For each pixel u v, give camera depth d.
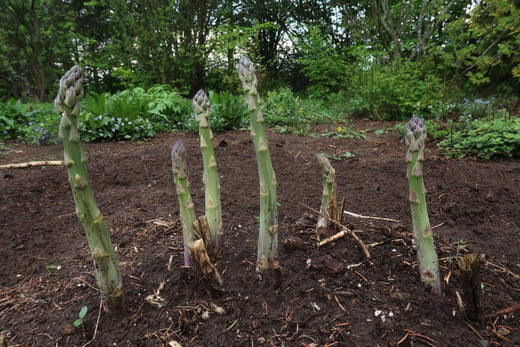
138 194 3.44
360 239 2.21
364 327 1.57
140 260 2.12
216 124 6.58
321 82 11.75
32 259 2.27
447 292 1.76
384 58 9.75
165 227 2.60
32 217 2.90
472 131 4.82
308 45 11.77
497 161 4.30
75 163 1.36
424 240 1.67
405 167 4.31
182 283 1.81
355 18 10.90
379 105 8.78
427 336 1.52
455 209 2.95
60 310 1.75
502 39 8.34
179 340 1.53
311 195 3.46
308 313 1.65
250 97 1.52
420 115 7.93
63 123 1.29
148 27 10.27
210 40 10.95
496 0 7.33
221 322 1.60
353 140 6.04
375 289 1.79
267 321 1.61
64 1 11.63
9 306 1.81
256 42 11.81
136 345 1.52
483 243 2.36
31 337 1.59
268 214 1.73
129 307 1.70
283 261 1.98
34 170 4.04
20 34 10.48
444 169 4.05
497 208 3.03
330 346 1.49
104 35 13.05
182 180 1.69
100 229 1.50
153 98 7.66
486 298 1.74
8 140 6.34
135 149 5.26
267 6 13.53
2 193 3.23
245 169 4.18
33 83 11.02
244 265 1.95
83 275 2.05
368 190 3.61
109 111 6.05
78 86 1.30
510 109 6.84
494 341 1.49
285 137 6.14
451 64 8.00
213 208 1.85
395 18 11.12
